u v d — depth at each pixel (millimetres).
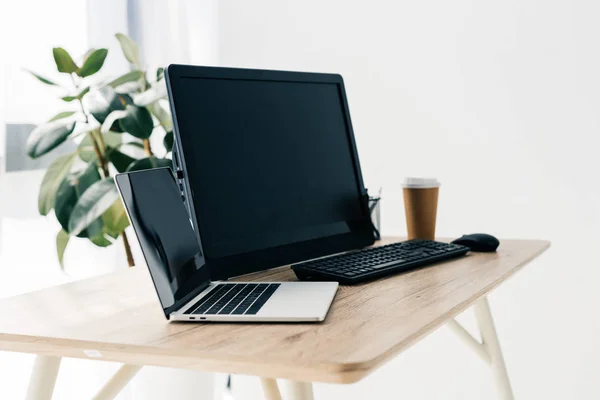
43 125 1967
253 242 1344
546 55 2316
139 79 2174
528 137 2363
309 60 2625
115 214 2043
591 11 2248
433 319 937
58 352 898
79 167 2123
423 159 2508
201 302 1032
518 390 2438
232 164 1342
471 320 2465
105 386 1271
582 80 2279
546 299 2379
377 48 2529
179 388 2441
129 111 2049
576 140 2305
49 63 2176
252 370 782
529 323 2408
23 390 2113
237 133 1369
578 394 2367
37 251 2156
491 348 1848
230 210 1312
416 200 1708
